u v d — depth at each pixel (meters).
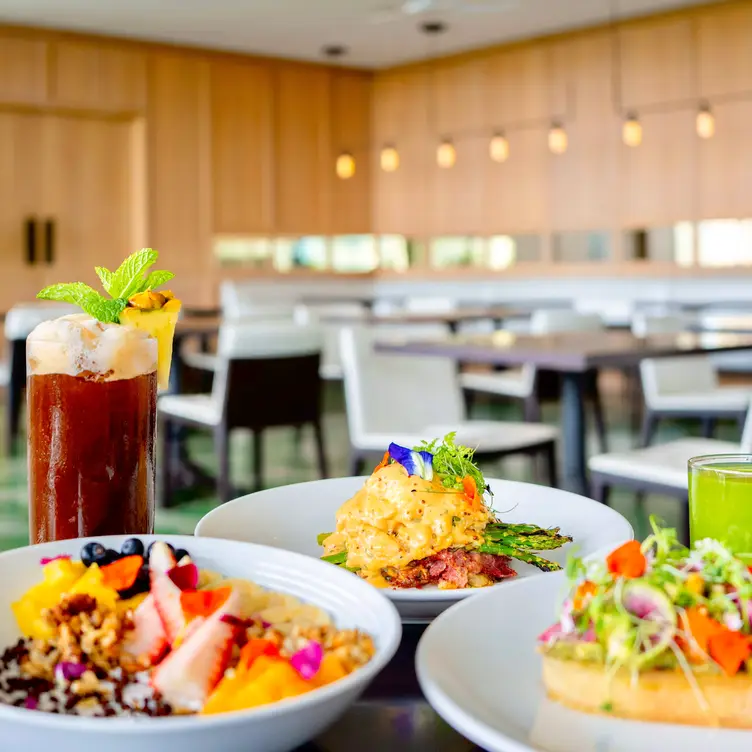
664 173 8.30
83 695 0.59
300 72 10.05
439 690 0.59
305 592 0.76
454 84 9.78
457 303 9.39
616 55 8.52
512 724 0.60
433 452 0.99
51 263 9.05
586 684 0.62
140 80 9.20
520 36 9.03
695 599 0.64
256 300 8.89
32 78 8.67
